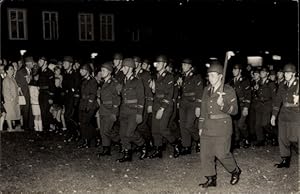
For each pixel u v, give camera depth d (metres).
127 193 5.89
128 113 7.70
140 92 7.67
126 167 7.38
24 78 11.08
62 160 7.91
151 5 21.91
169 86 7.96
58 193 5.91
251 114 10.10
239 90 9.05
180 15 22.33
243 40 23.31
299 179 6.58
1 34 19.50
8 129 11.02
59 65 12.73
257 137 9.55
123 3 21.52
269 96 9.36
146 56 21.89
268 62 22.33
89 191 6.00
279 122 7.28
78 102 9.85
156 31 22.03
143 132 8.58
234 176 6.20
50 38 20.48
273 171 7.08
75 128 9.80
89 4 21.02
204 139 6.00
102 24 21.34
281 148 7.29
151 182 6.43
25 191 6.00
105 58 20.09
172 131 8.54
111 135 8.24
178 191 5.96
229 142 5.97
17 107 10.98
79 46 20.91
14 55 19.41
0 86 10.85
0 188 6.14
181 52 22.31
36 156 8.23
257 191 5.95
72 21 20.78
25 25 19.94
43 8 20.28
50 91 11.01
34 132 10.88
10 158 8.05
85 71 9.05
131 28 21.73
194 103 8.13
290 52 23.11
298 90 6.97
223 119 5.87
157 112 7.89
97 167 7.38
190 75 8.29
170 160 7.91
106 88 8.00
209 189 6.04
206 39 22.84
